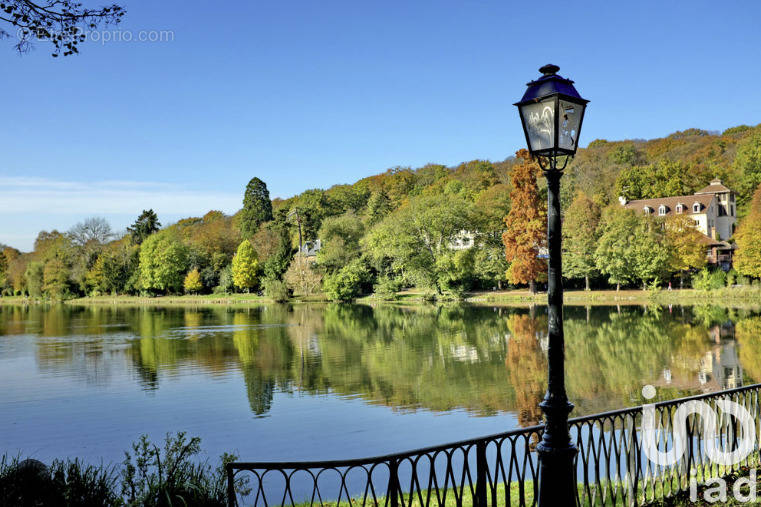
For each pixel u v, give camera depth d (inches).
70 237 3988.7
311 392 781.3
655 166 3754.9
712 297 2234.3
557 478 211.2
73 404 737.6
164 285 3718.0
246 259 3390.7
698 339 1173.7
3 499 261.7
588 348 1103.6
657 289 2412.6
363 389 794.2
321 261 3046.3
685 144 4461.1
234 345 1305.4
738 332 1268.5
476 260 2657.5
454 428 596.4
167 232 3900.1
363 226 3442.4
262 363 1039.6
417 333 1453.0
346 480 451.5
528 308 2101.4
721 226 3329.2
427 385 810.8
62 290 3912.4
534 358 1009.5
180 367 1015.0
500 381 824.3
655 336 1237.1
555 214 219.1
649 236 2402.8
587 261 2554.1
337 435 579.8
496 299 2501.2
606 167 4165.8
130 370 993.5
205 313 2465.6
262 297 3230.8
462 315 1915.6
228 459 317.4
